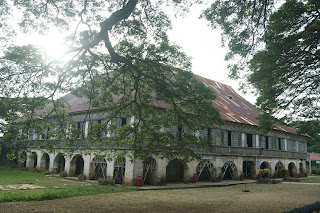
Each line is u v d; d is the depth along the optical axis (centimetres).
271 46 1288
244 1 1173
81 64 1198
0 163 3481
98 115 2370
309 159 4684
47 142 1347
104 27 1080
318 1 1158
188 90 1210
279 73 1417
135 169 2022
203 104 1222
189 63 1217
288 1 1231
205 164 2527
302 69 1422
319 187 2405
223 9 1209
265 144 3225
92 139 1353
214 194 1762
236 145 2814
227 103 3353
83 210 1085
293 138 3766
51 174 2777
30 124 1259
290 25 1279
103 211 1074
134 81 1361
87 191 1650
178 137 1323
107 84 1351
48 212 1031
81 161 2744
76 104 2814
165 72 1291
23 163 3481
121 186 1941
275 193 1895
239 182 2611
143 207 1180
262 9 1128
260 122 1908
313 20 1229
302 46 1340
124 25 1250
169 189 1988
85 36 1144
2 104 1114
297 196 1730
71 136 1325
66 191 1586
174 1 1159
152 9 1219
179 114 1302
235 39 1272
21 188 1750
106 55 1298
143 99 1372
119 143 1432
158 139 1273
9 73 1083
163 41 1228
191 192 1841
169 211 1102
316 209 681
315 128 1873
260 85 1542
